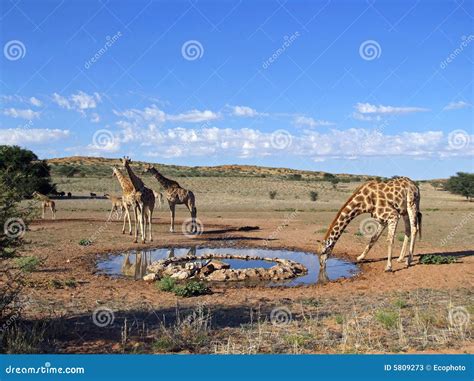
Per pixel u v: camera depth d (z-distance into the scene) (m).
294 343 8.45
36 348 8.05
